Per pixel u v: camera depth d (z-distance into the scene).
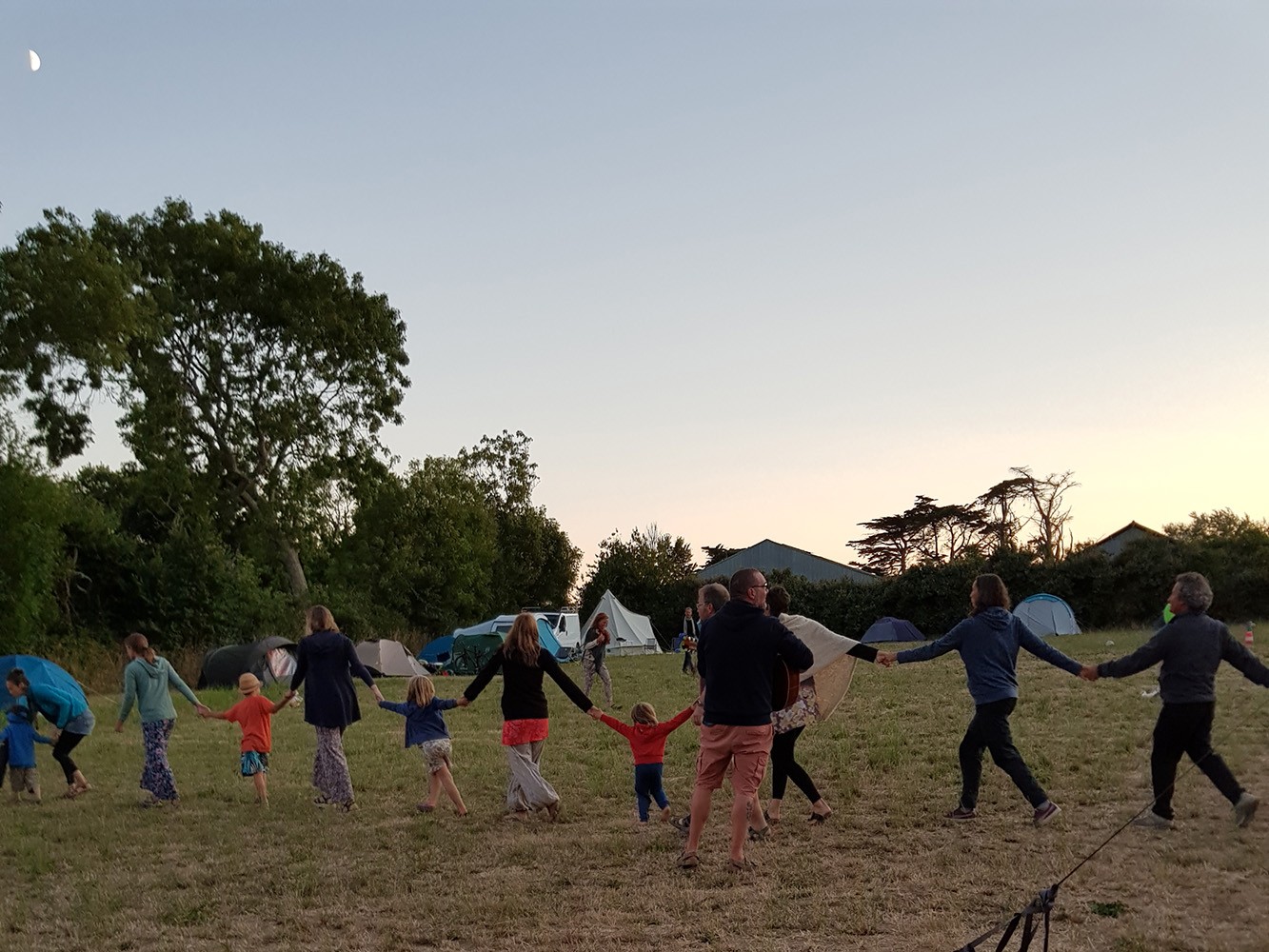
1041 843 6.99
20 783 10.85
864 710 15.24
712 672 7.14
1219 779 3.12
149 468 38.78
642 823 8.72
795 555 70.25
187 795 10.74
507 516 65.56
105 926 6.29
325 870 7.47
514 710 9.16
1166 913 3.11
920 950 5.34
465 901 6.59
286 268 40.00
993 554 46.38
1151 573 42.56
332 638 9.87
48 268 27.17
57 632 30.91
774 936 5.75
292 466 41.62
